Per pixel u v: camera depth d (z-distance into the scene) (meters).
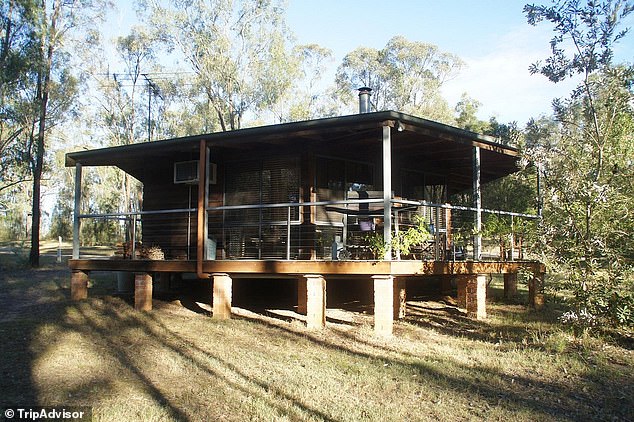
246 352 7.09
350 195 11.15
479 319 9.66
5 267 22.28
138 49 34.62
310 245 10.50
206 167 9.97
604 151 8.47
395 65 41.97
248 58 29.48
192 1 28.50
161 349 7.24
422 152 11.34
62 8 25.53
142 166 13.30
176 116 37.22
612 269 7.93
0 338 7.81
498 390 5.64
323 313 8.68
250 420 4.67
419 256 10.55
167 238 13.14
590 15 8.20
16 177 24.28
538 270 10.98
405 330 8.56
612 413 5.00
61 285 15.42
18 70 22.22
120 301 11.55
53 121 25.69
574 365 6.57
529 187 12.73
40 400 5.14
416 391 5.55
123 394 5.34
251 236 11.45
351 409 4.96
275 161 11.17
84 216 11.80
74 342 7.59
